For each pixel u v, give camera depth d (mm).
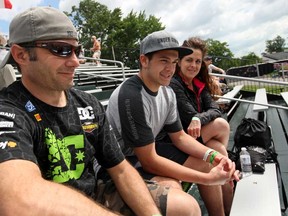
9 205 931
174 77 2828
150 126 2045
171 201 1523
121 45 44031
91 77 9703
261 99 6090
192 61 2760
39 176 1046
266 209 1974
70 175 1340
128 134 1990
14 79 1846
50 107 1309
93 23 47375
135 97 1982
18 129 1135
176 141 2352
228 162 2066
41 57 1243
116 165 1601
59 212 987
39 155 1262
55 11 1261
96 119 1528
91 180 1497
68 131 1358
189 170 1971
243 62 16641
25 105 1254
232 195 2412
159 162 1962
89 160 1474
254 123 3084
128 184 1570
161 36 2033
